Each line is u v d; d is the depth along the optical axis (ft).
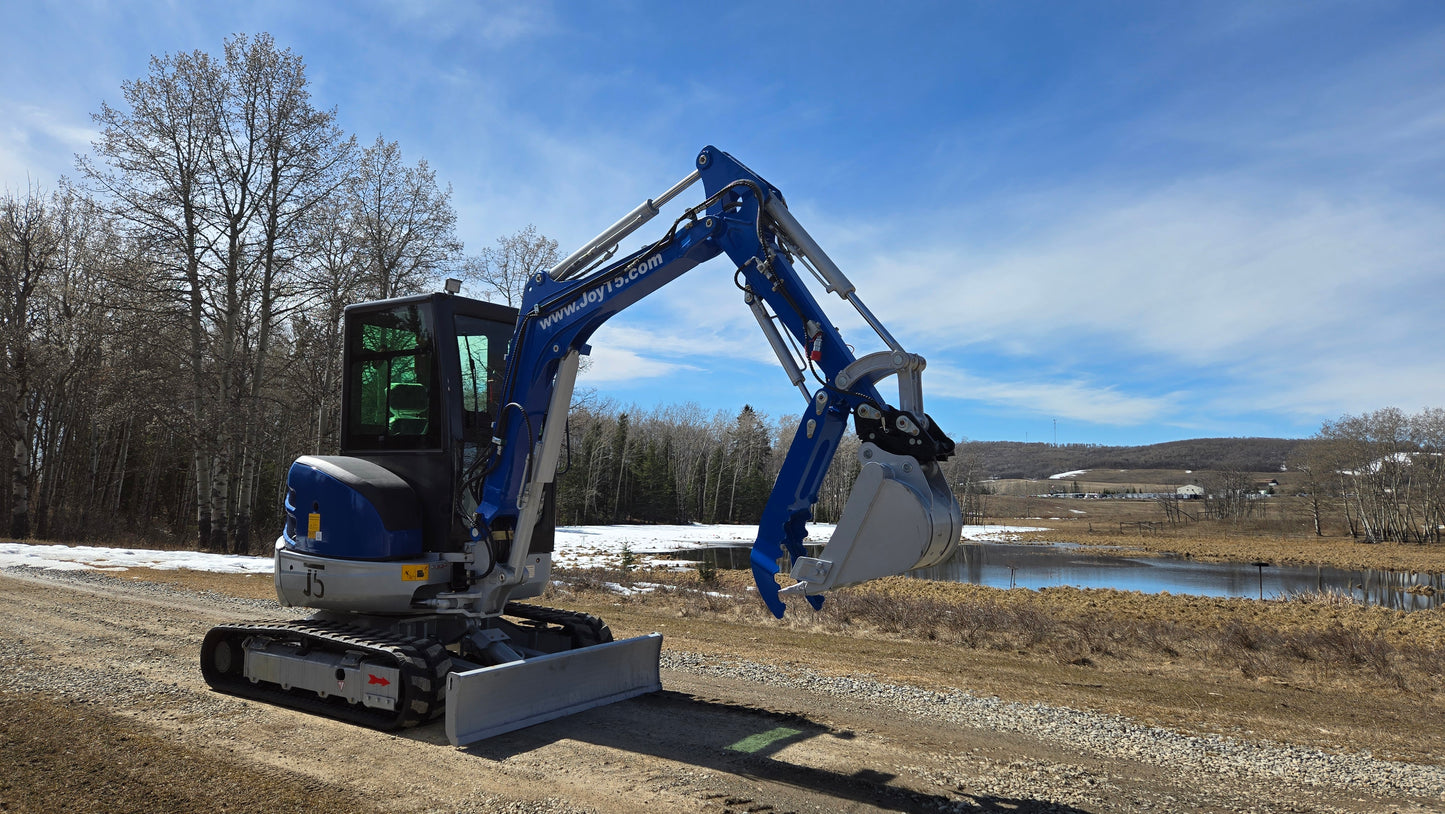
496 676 18.45
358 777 15.60
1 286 77.92
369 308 23.16
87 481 100.37
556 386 20.72
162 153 67.62
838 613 42.52
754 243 17.42
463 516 21.09
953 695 23.88
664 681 24.48
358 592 20.75
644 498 230.07
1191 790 16.03
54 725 18.04
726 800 14.75
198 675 23.73
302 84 70.49
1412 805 15.48
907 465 14.92
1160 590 87.25
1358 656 32.53
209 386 70.13
